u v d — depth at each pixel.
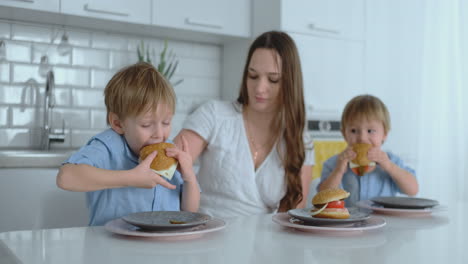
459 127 3.23
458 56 3.21
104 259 0.70
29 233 0.89
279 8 2.80
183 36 3.03
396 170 1.71
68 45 2.71
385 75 3.25
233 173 1.53
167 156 1.09
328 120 3.02
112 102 1.17
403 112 3.29
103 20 2.60
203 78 3.24
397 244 0.84
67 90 2.78
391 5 3.27
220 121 1.57
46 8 2.40
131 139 1.18
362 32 3.16
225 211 1.55
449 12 3.23
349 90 3.11
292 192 1.55
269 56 1.46
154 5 2.69
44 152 2.43
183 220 0.93
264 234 0.92
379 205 1.32
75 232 0.91
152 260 0.70
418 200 1.30
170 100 1.15
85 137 2.82
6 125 2.62
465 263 0.71
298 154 1.54
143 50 2.89
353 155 1.72
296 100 1.51
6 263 0.70
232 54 3.19
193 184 1.19
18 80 2.64
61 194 2.11
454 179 3.26
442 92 3.26
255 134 1.59
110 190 1.18
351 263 0.70
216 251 0.76
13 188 2.02
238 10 2.97
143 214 0.96
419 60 3.30
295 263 0.69
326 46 3.00
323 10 2.98
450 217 1.19
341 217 1.00
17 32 2.63
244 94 1.61
